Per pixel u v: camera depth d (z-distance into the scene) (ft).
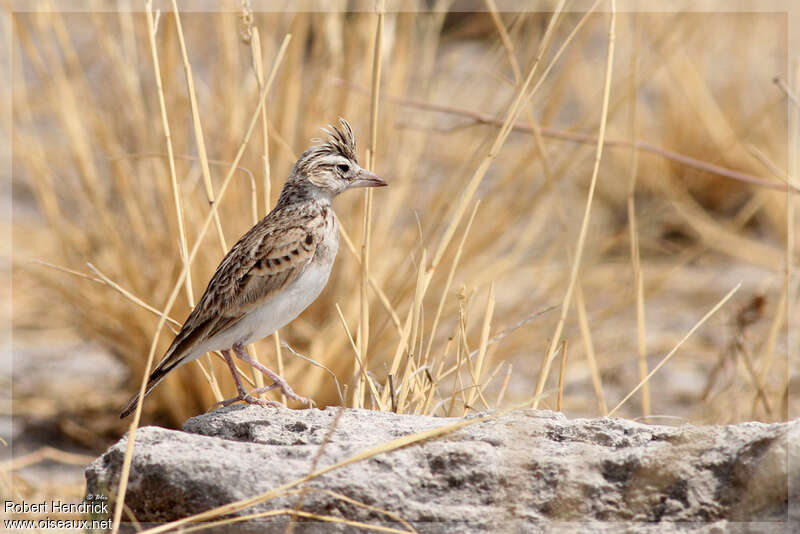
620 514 19.86
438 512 20.13
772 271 55.93
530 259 52.54
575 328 47.85
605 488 20.16
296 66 42.65
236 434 23.40
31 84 58.03
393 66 46.06
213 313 26.18
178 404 42.09
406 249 43.04
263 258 26.53
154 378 26.04
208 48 46.96
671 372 46.32
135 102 43.01
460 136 50.11
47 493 36.09
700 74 63.57
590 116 45.42
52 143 51.47
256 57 29.53
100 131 43.45
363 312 28.27
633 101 34.53
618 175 63.93
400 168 45.55
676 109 64.64
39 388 45.50
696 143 64.23
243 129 41.98
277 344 29.32
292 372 39.70
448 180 43.98
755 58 67.62
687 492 19.71
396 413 25.16
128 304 42.27
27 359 48.57
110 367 48.21
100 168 46.32
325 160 28.09
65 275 45.19
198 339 26.08
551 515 20.03
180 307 39.96
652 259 58.54
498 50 47.24
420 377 28.91
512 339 44.83
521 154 49.24
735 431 20.38
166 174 41.68
